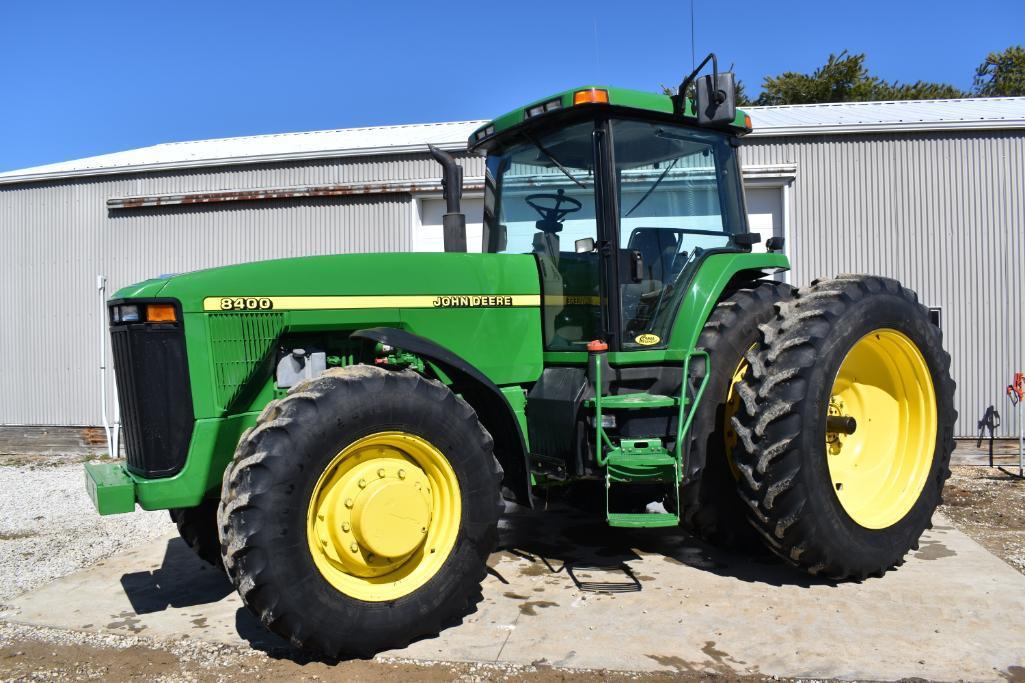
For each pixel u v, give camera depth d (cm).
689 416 363
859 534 369
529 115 398
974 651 296
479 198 838
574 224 396
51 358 908
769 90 2294
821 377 356
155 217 890
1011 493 595
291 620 285
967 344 759
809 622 328
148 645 323
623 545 454
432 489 330
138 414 318
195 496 323
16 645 326
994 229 757
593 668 289
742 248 438
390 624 304
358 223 851
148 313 317
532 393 398
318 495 299
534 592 374
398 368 347
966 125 752
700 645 307
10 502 630
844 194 775
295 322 348
